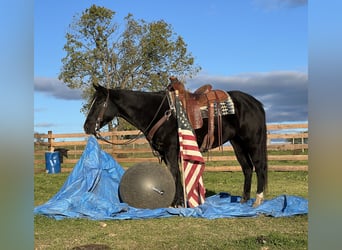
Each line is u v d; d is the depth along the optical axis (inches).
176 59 1112.8
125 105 234.1
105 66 1082.7
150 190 222.1
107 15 1037.2
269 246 153.4
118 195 259.1
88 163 256.7
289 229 183.9
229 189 346.0
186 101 233.5
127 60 1090.1
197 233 178.5
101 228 190.1
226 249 149.9
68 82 1055.0
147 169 229.0
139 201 223.1
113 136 565.6
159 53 1096.2
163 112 233.3
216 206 228.7
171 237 171.8
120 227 192.1
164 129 232.2
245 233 177.8
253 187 357.1
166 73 1109.1
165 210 216.1
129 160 545.0
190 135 227.0
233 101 238.1
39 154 578.6
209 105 234.4
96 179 252.2
